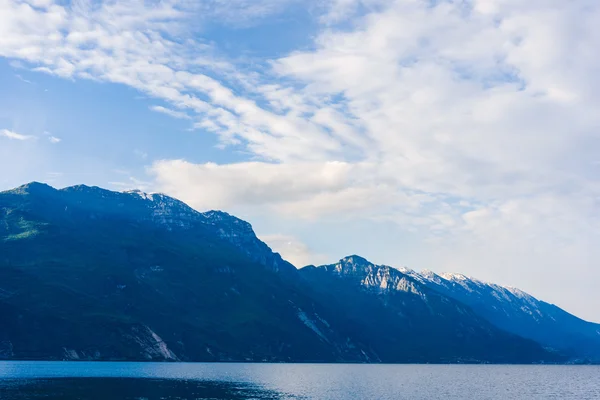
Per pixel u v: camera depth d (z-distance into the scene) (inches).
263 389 6850.4
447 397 6466.5
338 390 7047.2
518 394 7234.3
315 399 5782.5
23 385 6186.0
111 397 5265.8
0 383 6358.3
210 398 5506.9
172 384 7071.9
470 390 7726.4
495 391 7672.2
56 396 5216.5
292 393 6427.2
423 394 6815.9
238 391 6437.0
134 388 6254.9
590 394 7426.2
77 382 6835.6
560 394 7357.3
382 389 7455.7
